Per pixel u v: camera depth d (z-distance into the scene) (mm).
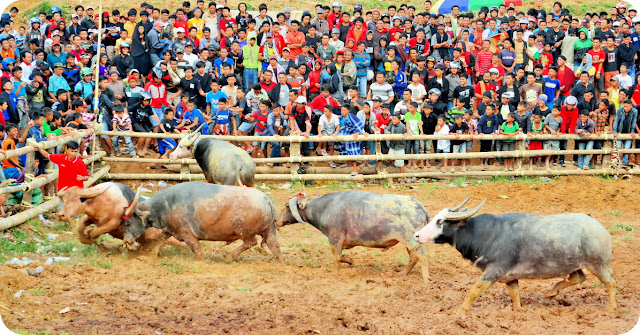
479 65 20844
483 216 9609
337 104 18969
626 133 19078
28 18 27000
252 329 8492
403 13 23297
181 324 8578
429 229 9773
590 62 21297
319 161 18078
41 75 18047
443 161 19047
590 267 9156
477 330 8625
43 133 15086
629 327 8758
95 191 11180
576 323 8953
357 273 11195
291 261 11922
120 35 20609
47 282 9961
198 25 21484
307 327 8617
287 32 21531
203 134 18109
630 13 24156
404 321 8898
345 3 29047
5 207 13031
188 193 11242
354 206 10938
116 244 12328
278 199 16344
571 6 29906
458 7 22625
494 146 19219
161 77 18625
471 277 11164
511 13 22438
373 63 20672
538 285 10867
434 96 18578
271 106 18734
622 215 15508
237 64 20328
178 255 11852
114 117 17797
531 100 19219
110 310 8977
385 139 17828
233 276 10695
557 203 16469
